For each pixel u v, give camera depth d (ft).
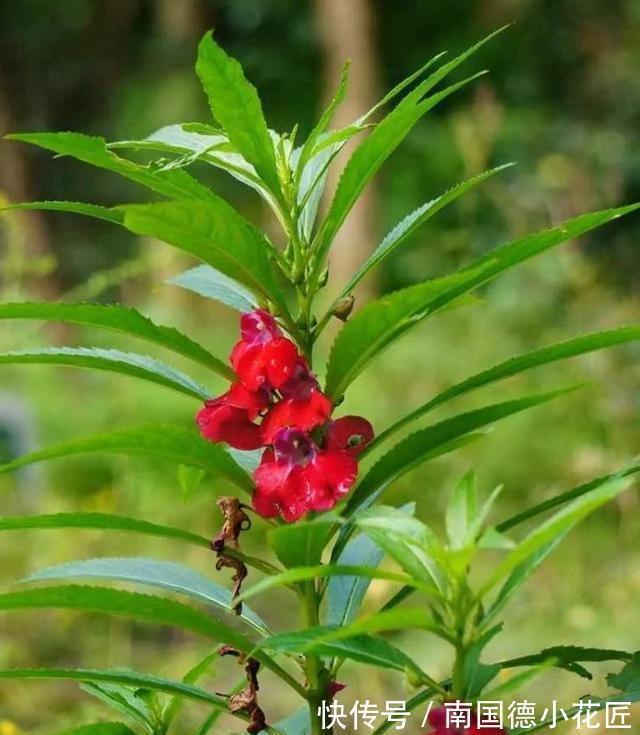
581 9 58.23
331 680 8.52
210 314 48.24
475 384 8.07
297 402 7.64
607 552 24.94
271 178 8.04
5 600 7.60
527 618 22.35
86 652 23.09
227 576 26.13
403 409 34.60
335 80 57.52
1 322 24.07
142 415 35.01
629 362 30.01
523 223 38.34
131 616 7.84
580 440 29.81
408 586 8.52
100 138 7.73
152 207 7.00
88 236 64.18
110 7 67.72
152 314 43.65
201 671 9.29
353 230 52.11
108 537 27.09
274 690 21.16
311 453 7.69
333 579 9.12
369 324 7.55
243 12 64.75
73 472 31.91
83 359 8.08
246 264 7.73
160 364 8.46
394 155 57.47
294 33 64.64
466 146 37.11
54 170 65.77
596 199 42.93
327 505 7.55
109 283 24.30
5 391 37.63
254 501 7.70
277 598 25.62
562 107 56.75
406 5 62.85
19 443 31.30
